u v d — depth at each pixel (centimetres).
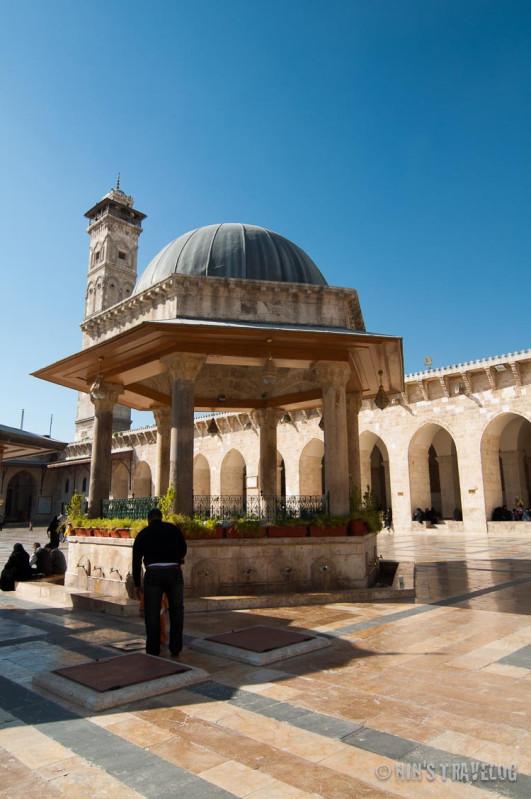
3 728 473
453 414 3681
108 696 523
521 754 409
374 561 1444
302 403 1708
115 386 1460
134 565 738
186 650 725
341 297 1361
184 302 1266
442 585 1284
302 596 1063
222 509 1250
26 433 1780
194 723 479
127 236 8212
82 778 383
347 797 353
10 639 813
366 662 655
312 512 1269
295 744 434
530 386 3338
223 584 1127
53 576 1466
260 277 1355
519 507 3594
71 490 6688
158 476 1673
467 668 622
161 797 356
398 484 3909
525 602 1045
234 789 365
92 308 7875
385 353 1343
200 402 1744
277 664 652
